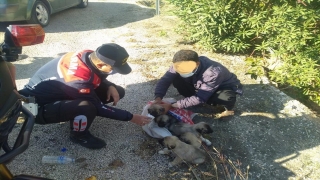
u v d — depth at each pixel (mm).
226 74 3518
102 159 3104
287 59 4691
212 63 3420
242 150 3334
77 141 3207
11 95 1666
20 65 4938
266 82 4613
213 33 5203
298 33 4527
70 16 7660
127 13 8000
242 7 5047
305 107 4066
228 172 3008
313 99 4723
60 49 5609
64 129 3469
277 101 4160
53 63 3084
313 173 3107
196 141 3090
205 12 4844
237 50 5238
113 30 6625
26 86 3162
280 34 4730
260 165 3162
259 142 3459
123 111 3168
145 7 8664
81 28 6766
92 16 7707
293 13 4504
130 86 4418
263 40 5199
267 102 4117
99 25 6980
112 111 3115
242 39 5285
